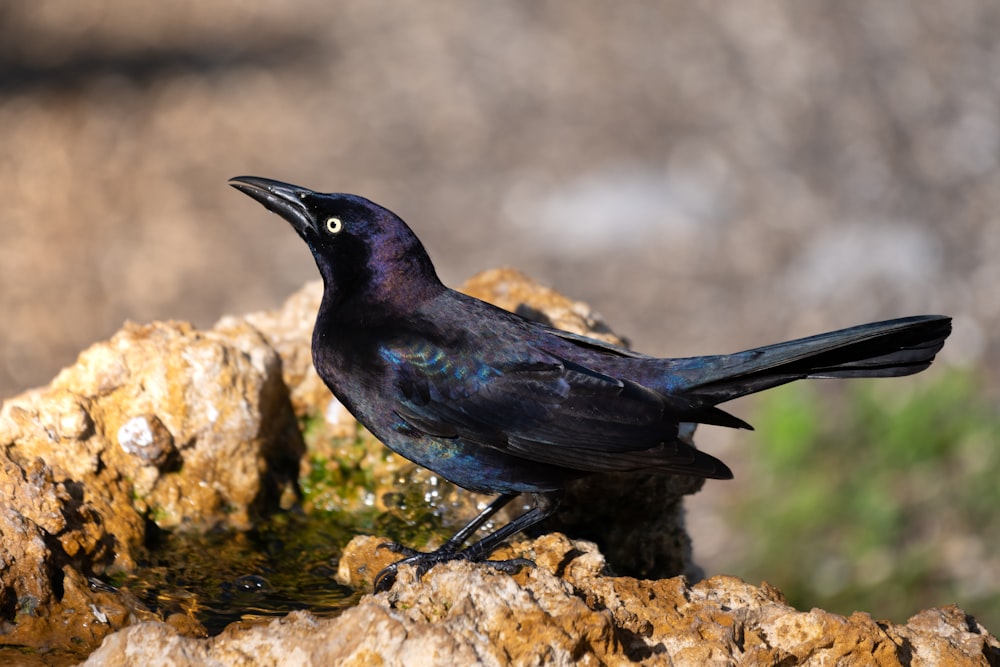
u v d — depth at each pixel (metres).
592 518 7.97
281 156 22.09
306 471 8.23
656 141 22.22
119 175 21.42
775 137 21.94
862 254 18.95
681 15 25.86
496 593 5.21
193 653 5.04
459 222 20.27
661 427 6.59
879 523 13.49
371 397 6.90
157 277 19.23
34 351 17.83
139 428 7.55
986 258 18.67
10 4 26.61
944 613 6.02
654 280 18.70
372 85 24.16
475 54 25.05
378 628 5.00
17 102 23.33
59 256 19.67
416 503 8.11
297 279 19.41
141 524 7.36
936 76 23.30
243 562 7.33
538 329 6.99
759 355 6.69
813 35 24.66
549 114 23.12
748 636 5.47
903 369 6.73
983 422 14.20
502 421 6.68
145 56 24.88
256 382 7.98
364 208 7.04
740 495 14.34
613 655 5.13
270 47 25.45
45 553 6.10
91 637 6.01
